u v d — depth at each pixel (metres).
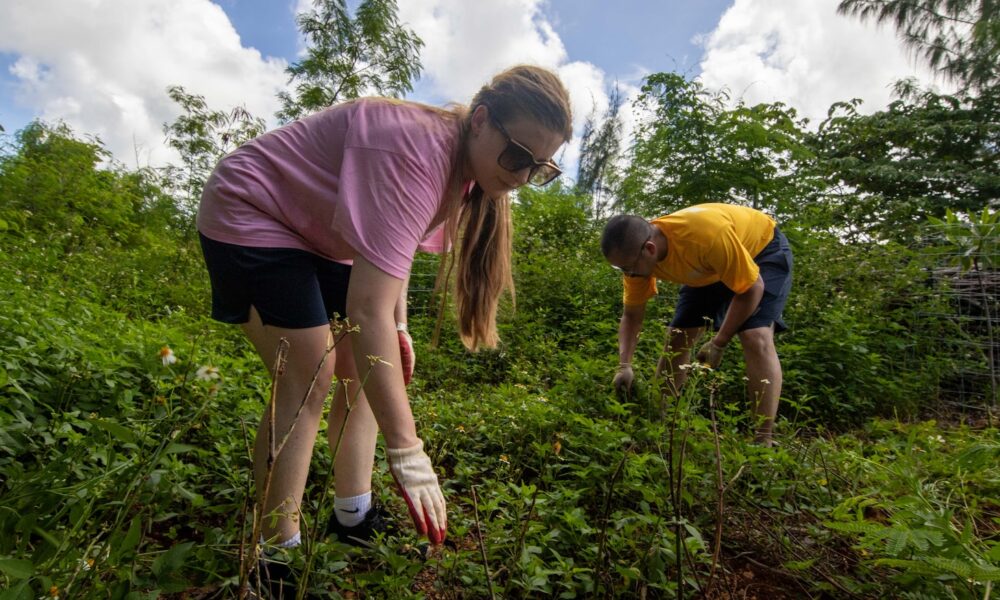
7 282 3.93
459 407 3.29
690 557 1.68
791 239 6.91
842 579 1.92
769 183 7.62
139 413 2.18
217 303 1.68
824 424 4.15
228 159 1.65
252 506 1.74
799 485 2.46
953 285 5.84
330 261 1.85
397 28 9.38
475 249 2.06
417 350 4.87
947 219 4.41
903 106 13.51
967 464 2.20
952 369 5.09
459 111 1.70
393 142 1.48
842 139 13.58
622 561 1.81
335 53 9.52
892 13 11.66
